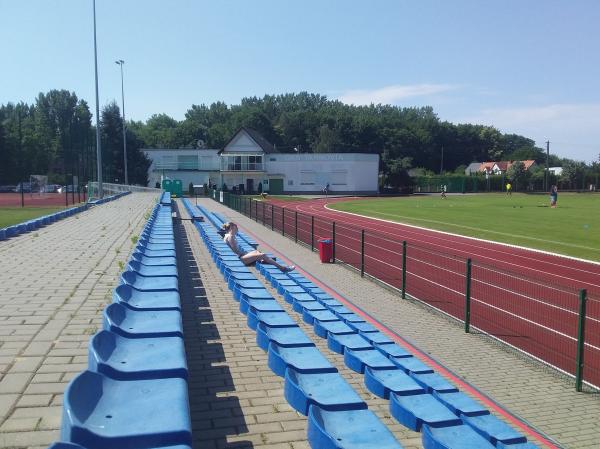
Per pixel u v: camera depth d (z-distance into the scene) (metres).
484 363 8.27
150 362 4.65
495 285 14.07
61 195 57.06
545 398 6.97
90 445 3.19
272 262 14.74
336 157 73.38
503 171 101.00
